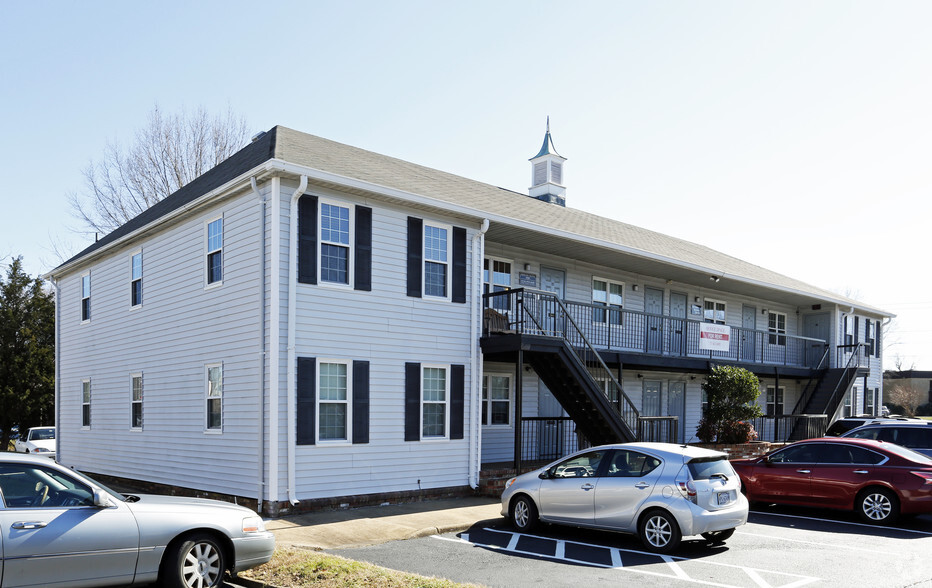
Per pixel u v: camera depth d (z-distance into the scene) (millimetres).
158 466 16375
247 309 13484
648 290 22891
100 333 19812
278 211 12906
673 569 8766
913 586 8055
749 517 12938
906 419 20656
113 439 18594
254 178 13117
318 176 13016
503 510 11555
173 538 7090
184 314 15750
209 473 14367
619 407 17406
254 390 13078
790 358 27922
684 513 9469
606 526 10195
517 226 16219
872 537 11008
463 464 15250
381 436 13914
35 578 6309
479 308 15859
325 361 13258
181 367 15711
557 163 25328
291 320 12867
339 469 13250
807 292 26172
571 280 20250
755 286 24078
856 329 30906
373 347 13961
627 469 10250
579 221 21000
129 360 18078
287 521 11898
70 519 6559
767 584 8102
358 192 13852
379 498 13680
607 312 19234
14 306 31844
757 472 13695
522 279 18828
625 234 22219
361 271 13906
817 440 13398
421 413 14633
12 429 32438
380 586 7398
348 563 8258
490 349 15547
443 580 7602
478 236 15883
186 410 15391
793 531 11500
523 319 16906
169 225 16641
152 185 34562
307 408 12938
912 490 11914
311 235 13281
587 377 15938
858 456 12789
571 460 10938
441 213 15305
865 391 30156
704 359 21531
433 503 13969
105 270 19844
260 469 12656
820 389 26969
